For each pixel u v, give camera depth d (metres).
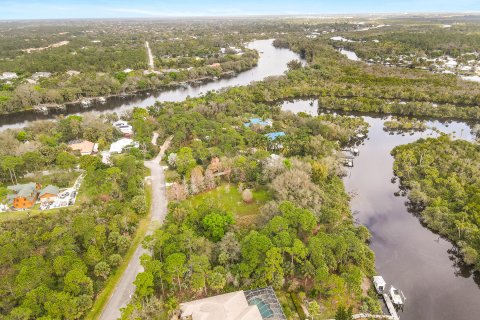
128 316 68.75
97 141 161.88
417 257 95.38
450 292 84.19
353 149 160.88
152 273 76.31
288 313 73.38
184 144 157.75
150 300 73.38
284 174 114.62
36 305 68.75
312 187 109.69
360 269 86.38
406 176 132.62
